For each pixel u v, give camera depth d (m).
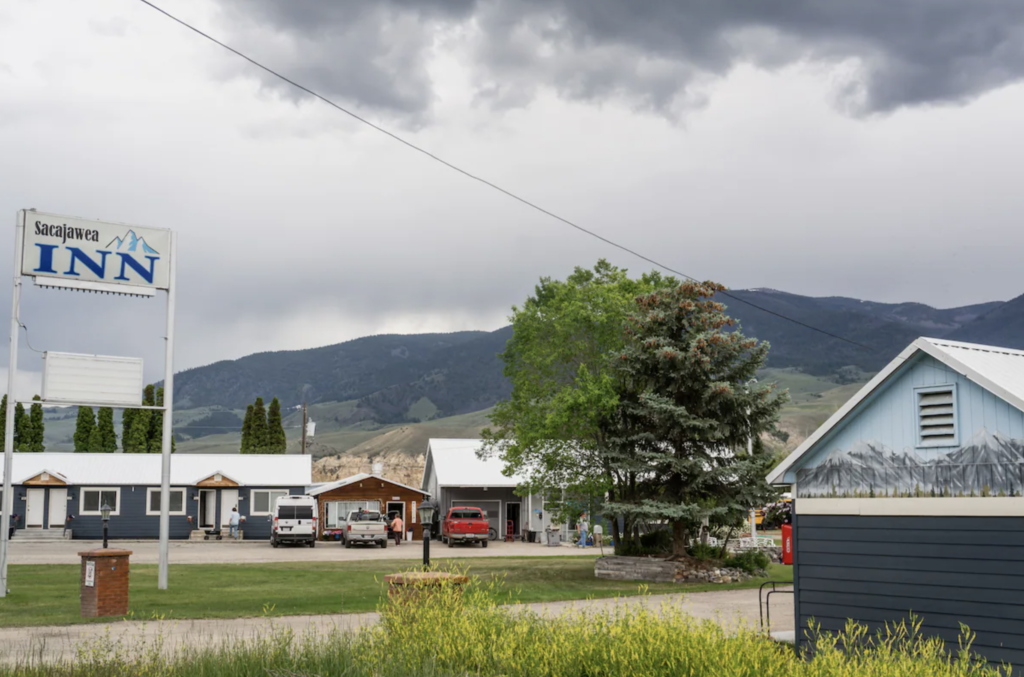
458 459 63.28
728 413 33.28
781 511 50.91
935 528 15.86
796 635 17.36
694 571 32.38
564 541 58.25
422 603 14.18
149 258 30.03
